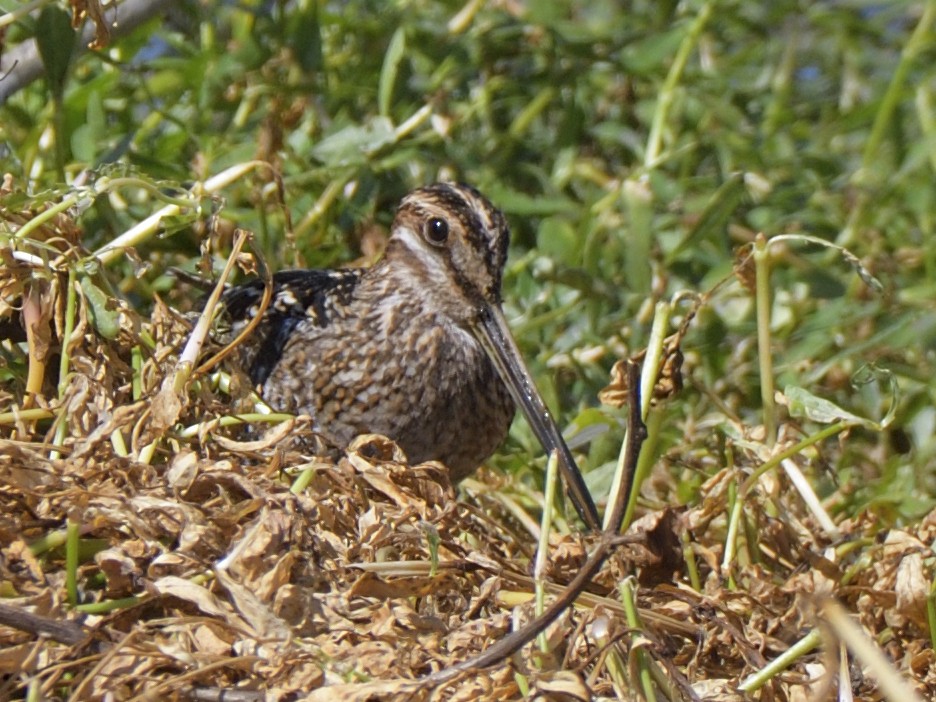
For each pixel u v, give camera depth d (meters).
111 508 7.07
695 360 12.20
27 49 10.46
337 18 13.12
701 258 12.41
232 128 12.50
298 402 10.29
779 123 14.52
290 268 11.23
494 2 13.97
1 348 9.01
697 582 8.76
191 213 9.12
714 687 7.40
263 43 12.47
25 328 8.56
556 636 7.15
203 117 12.39
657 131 13.05
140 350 8.73
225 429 8.98
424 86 12.88
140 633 6.63
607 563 8.23
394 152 12.44
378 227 12.23
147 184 8.85
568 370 11.84
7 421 8.04
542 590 7.29
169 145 11.66
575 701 6.57
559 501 10.01
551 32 13.32
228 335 10.22
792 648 7.47
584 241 12.19
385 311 10.32
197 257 11.00
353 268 11.16
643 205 11.94
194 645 6.68
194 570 7.08
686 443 10.85
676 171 13.75
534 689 6.54
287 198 12.09
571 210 12.70
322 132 12.99
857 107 14.17
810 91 15.66
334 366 10.23
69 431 7.96
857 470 11.66
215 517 7.29
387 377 10.23
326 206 12.03
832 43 15.78
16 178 10.69
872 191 13.44
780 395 9.28
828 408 8.99
